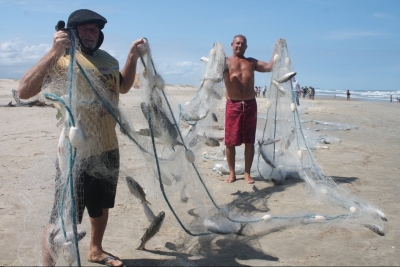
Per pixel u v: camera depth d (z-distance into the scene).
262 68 6.32
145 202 3.71
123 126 3.53
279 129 6.62
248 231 4.35
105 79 3.24
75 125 2.96
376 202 5.38
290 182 6.36
